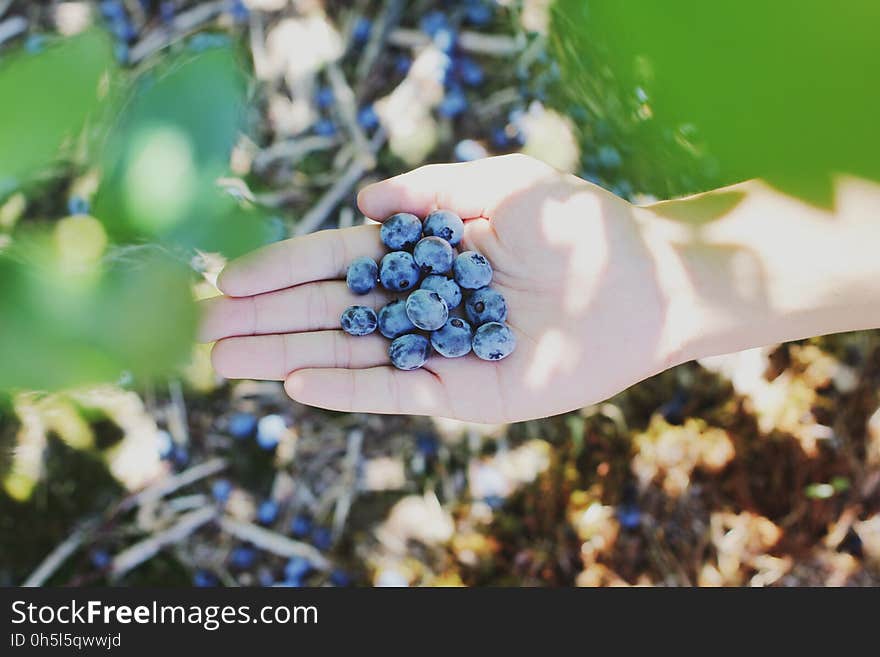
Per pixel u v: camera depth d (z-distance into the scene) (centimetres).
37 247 21
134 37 72
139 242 22
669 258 56
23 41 69
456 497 68
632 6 10
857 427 68
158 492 67
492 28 75
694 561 66
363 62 75
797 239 55
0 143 21
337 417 69
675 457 68
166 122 22
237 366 54
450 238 57
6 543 64
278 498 68
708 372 70
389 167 74
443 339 54
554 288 56
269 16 75
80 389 23
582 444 68
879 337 69
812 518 67
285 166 73
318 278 56
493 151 73
